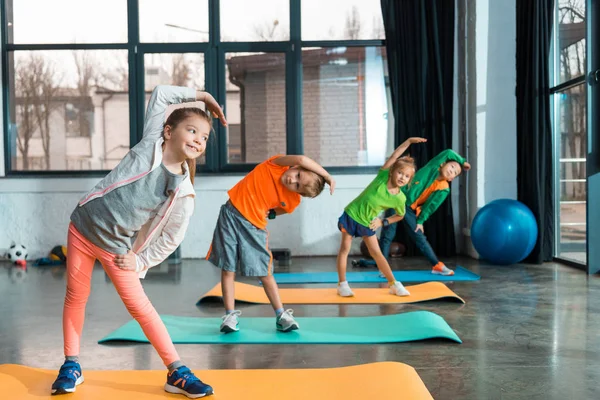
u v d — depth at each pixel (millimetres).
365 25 7273
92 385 2238
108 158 7219
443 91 6977
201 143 2086
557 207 6203
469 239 6797
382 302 3996
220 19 7258
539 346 2854
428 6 6965
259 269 3135
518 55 6293
